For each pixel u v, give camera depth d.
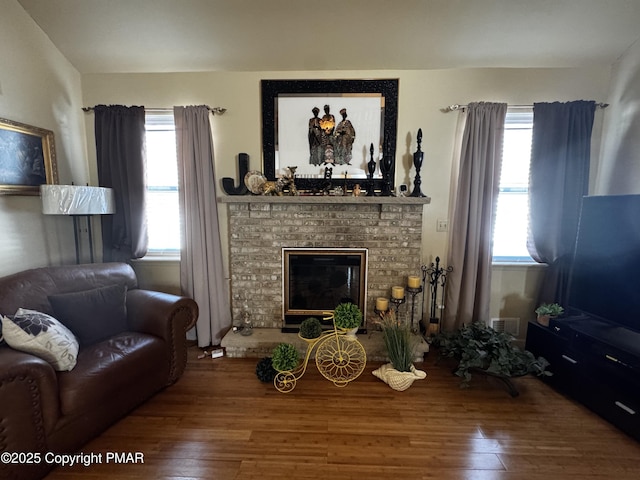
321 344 2.24
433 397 2.04
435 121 2.60
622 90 2.36
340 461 1.53
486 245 2.56
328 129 2.62
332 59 2.51
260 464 1.51
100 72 2.64
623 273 1.87
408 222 2.60
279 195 2.55
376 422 1.80
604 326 2.03
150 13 2.16
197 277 2.66
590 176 2.57
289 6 2.11
